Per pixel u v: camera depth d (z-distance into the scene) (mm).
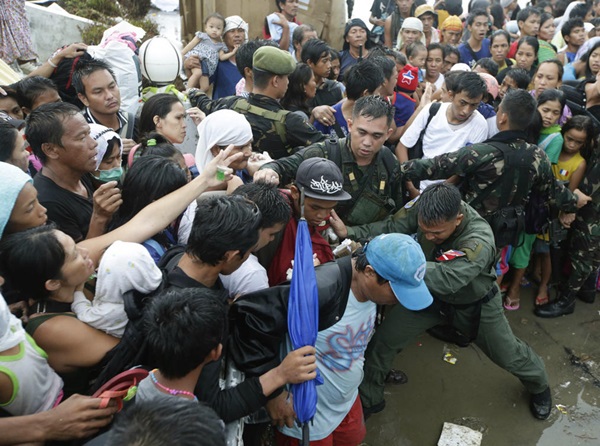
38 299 1700
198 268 1781
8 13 4898
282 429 2289
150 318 1475
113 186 2082
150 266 1704
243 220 1721
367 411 3225
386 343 3078
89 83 3088
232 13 6266
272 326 1938
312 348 1844
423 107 4121
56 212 2297
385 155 3039
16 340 1475
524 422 3324
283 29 5812
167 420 998
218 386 1736
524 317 4320
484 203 3514
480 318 3023
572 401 3498
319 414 2268
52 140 2248
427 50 5566
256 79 3322
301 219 2061
